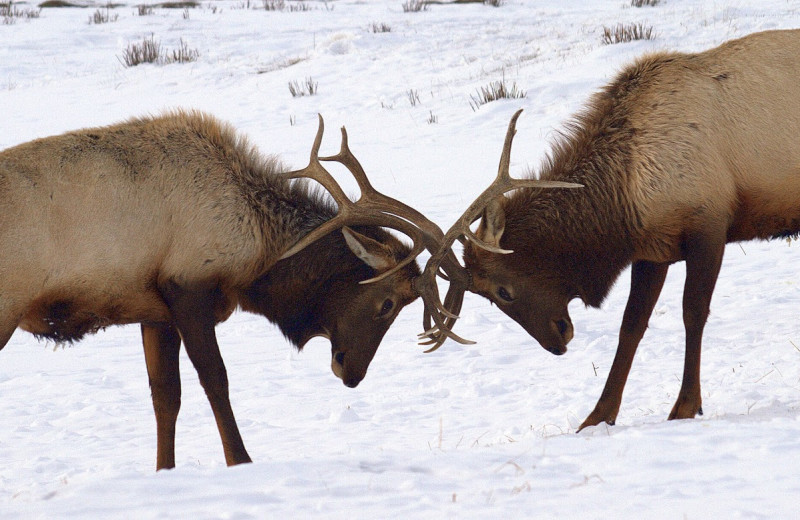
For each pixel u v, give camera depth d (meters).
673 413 15.67
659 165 15.96
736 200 16.50
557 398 18.47
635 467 10.38
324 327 16.09
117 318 14.55
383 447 16.05
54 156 13.77
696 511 8.85
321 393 20.33
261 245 14.97
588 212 16.50
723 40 51.88
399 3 86.44
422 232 15.52
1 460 16.66
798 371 18.14
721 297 24.97
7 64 68.81
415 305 27.22
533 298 16.84
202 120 15.04
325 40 67.94
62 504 9.38
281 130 49.41
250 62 65.19
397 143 45.09
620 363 16.41
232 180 14.81
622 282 27.53
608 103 16.91
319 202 15.94
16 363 23.67
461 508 9.09
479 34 65.12
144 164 14.22
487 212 16.12
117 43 74.44
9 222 13.25
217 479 10.11
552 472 10.31
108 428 18.58
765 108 16.55
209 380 14.47
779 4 59.44
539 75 52.31
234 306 15.69
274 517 8.89
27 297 13.51
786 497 9.19
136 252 14.04
